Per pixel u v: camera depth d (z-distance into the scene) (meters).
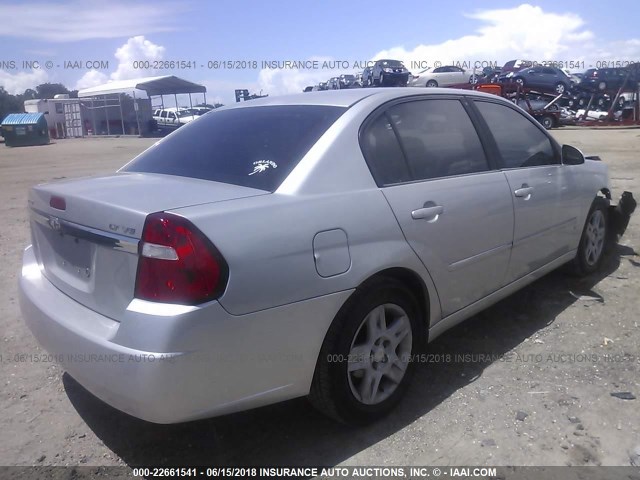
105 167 16.89
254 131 3.22
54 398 3.29
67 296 2.75
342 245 2.67
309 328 2.57
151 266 2.26
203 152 3.23
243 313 2.34
